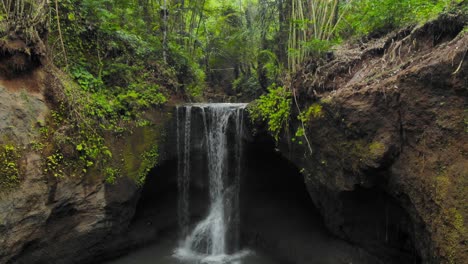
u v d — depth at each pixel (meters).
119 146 6.89
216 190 8.78
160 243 8.12
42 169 5.37
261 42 10.91
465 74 3.60
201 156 8.75
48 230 5.64
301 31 7.19
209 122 8.44
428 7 5.70
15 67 5.25
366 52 5.97
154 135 7.84
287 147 6.67
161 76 9.12
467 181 3.49
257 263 7.43
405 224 4.86
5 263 5.02
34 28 5.62
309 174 6.14
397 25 6.44
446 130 3.80
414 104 4.16
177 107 8.65
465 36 3.78
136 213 7.81
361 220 5.59
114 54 8.22
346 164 5.00
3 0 5.41
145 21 10.42
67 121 5.94
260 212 8.45
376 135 4.57
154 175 8.02
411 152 4.24
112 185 6.57
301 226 7.42
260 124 7.23
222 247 8.56
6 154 4.93
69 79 6.50
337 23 6.89
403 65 4.65
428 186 3.91
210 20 16.16
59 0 7.05
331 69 5.91
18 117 5.19
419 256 4.77
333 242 6.45
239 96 15.20
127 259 7.23
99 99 6.85
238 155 8.19
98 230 6.45
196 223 9.00
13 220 4.96
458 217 3.48
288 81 6.61
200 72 13.94
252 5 14.26
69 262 6.14
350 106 4.83
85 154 6.10
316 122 5.53
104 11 7.76
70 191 5.78
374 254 5.64
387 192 4.86
